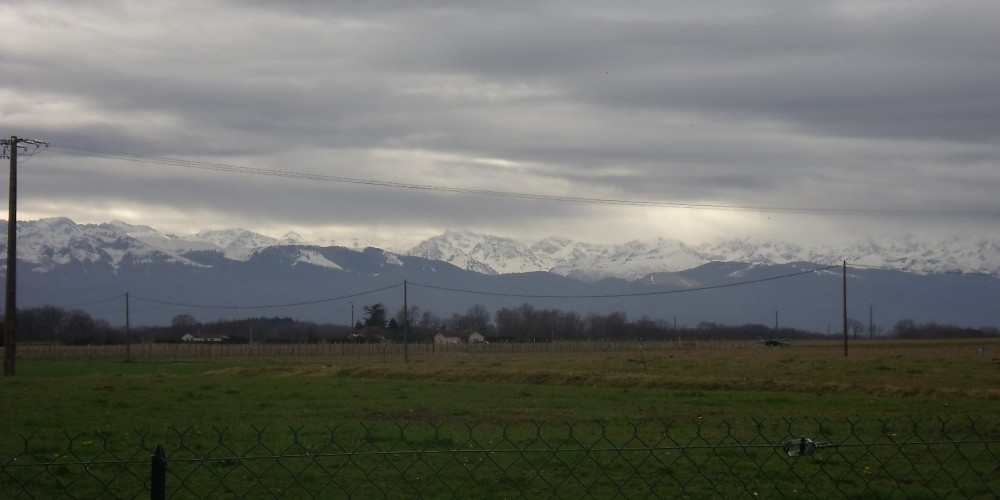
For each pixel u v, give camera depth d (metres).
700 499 14.44
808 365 63.50
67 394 35.78
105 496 14.50
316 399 34.41
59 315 181.75
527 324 193.88
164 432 22.81
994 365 62.19
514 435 22.22
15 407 30.58
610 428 24.28
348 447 19.69
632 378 44.66
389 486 15.33
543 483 15.53
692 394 38.03
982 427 24.98
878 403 34.12
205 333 194.88
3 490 14.84
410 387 41.16
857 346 148.00
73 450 19.48
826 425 25.30
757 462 17.95
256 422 25.80
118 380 45.38
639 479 16.03
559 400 34.88
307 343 165.62
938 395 38.00
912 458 18.53
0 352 117.81
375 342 167.50
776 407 32.28
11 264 52.38
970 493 15.07
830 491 15.20
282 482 15.59
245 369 53.78
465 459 17.70
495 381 46.34
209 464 17.08
